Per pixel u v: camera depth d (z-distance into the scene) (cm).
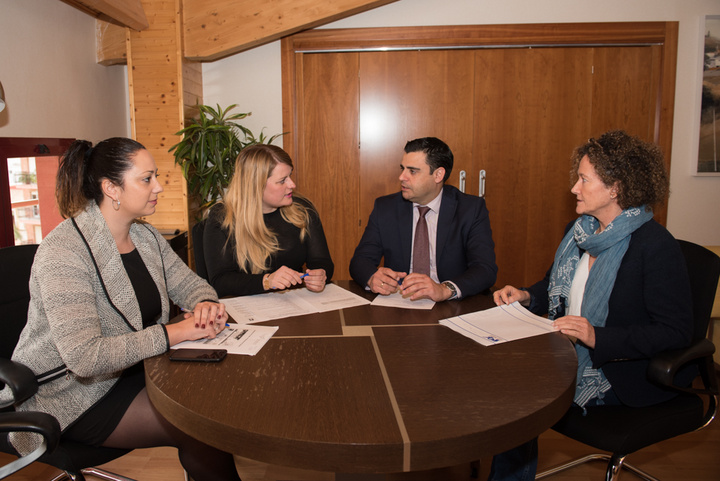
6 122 262
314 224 210
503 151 383
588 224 163
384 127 384
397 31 371
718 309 247
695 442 216
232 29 346
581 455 208
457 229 199
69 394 130
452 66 376
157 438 134
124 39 351
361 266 186
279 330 137
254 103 382
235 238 190
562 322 138
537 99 377
